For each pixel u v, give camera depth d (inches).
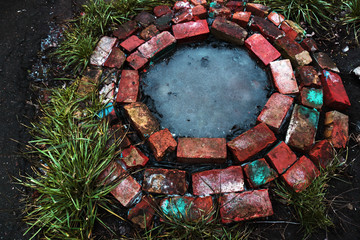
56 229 76.5
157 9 111.4
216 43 108.3
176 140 91.2
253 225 78.2
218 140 83.9
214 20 105.8
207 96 98.3
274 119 86.7
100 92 95.3
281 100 89.4
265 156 83.0
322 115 93.0
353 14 111.9
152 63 104.7
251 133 84.2
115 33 107.1
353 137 90.0
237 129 92.5
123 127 90.4
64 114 90.6
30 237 78.3
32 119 95.3
